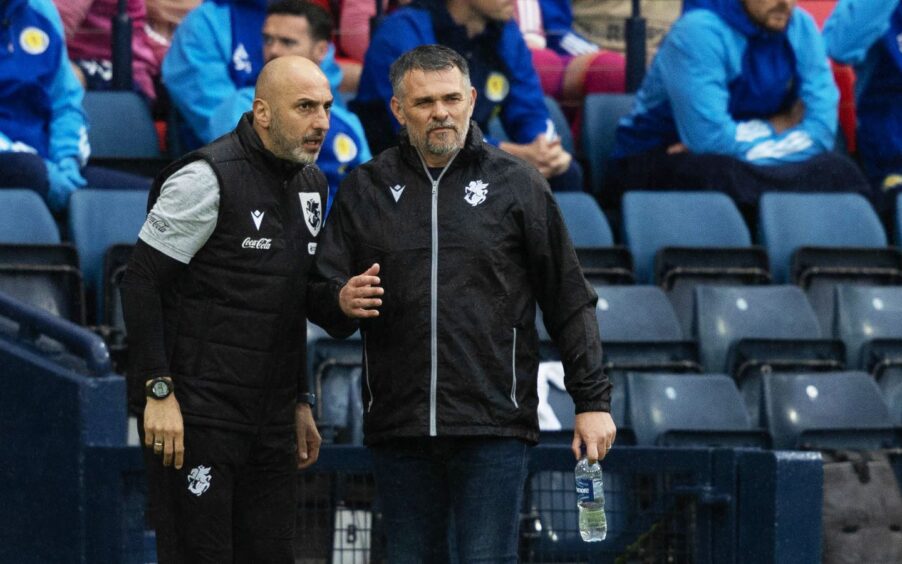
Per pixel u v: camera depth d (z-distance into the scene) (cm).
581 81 3338
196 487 1620
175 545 1642
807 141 3055
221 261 1603
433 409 1569
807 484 2002
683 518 2047
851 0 3181
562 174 2959
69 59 3066
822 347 2692
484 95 2905
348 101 2962
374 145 2830
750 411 2623
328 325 1617
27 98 2672
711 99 2970
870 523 2216
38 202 2552
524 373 1602
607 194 3133
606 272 2772
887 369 2723
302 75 1602
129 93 2967
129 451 2062
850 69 3344
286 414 1662
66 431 2092
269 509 1673
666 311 2697
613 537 2078
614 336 2655
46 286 2455
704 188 2995
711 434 2400
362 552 2052
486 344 1574
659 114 3052
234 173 1598
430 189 1595
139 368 1590
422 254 1583
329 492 2038
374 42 2823
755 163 3025
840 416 2528
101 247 2592
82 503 2080
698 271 2817
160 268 1585
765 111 3069
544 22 3484
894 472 2383
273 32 2688
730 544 2017
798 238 2942
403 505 1605
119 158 2847
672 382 2497
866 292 2808
